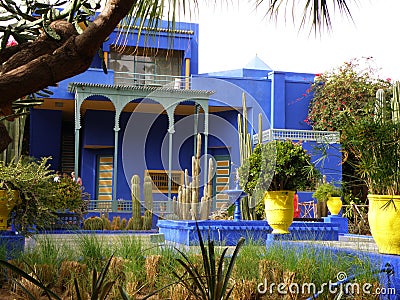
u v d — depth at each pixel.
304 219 10.80
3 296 3.96
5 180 5.38
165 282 4.30
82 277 4.25
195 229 7.36
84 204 13.64
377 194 4.51
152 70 18.95
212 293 2.77
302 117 18.05
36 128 17.58
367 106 4.83
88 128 17.94
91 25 1.27
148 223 13.11
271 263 4.43
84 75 16.62
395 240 4.38
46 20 1.35
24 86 1.21
